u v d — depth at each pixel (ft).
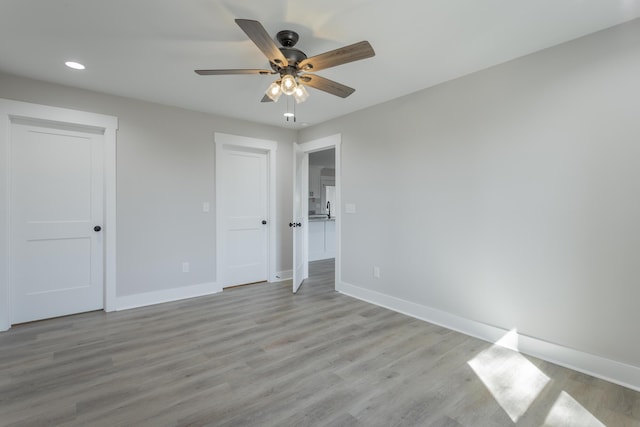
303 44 7.49
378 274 11.87
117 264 11.05
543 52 7.68
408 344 8.55
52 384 6.59
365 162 12.28
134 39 7.27
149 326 9.68
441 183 9.83
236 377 6.90
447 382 6.75
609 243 6.83
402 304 11.04
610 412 5.80
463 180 9.27
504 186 8.40
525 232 8.05
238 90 10.40
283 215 15.57
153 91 10.52
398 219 11.13
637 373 6.53
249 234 14.70
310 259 21.16
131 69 8.84
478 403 6.06
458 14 6.31
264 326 9.74
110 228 10.88
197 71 6.91
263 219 15.15
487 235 8.78
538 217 7.82
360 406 5.96
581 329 7.22
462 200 9.31
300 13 6.29
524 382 6.76
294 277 13.37
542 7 6.07
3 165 9.17
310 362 7.56
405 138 10.83
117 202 11.00
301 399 6.15
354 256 12.83
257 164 14.90
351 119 12.83
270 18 6.45
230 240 14.10
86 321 10.04
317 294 13.17
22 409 5.79
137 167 11.36
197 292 12.84
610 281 6.84
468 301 9.23
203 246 12.97
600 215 6.93
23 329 9.39
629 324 6.63
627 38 6.54
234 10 6.19
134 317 10.42
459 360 7.70
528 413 5.78
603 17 6.39
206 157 12.99
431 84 9.89
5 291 9.28
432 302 10.16
